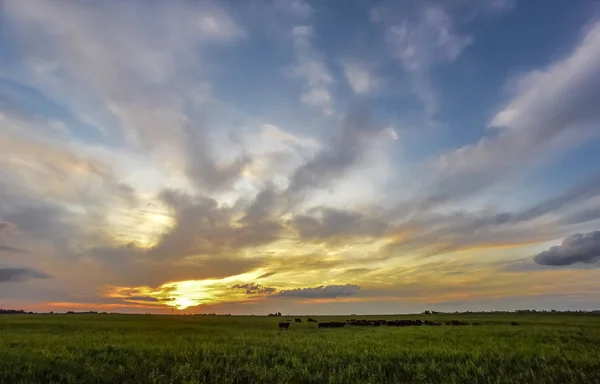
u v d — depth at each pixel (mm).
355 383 16891
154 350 22938
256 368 18969
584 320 68625
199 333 38469
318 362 20578
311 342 29609
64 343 26531
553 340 31156
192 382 16406
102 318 74250
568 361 20312
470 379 17578
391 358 21703
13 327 44250
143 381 16812
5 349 21609
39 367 17328
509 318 85438
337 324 59312
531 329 43438
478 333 38500
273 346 26734
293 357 21469
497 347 25906
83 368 17984
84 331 39281
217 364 19969
